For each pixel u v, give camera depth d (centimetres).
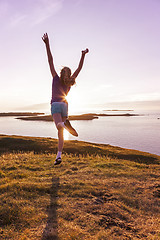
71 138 9438
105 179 546
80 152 2533
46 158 913
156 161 2159
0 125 18088
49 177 560
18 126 16888
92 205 355
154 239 261
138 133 11894
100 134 11312
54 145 2866
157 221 320
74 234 262
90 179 541
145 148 6731
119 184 498
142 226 301
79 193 411
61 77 346
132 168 763
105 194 418
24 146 2758
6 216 304
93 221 299
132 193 445
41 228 277
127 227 294
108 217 317
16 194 392
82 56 399
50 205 351
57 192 418
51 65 358
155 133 11888
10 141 3059
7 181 507
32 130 13475
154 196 433
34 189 430
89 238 255
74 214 319
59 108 349
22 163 776
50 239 251
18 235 259
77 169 701
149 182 532
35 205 348
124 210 353
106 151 2661
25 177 566
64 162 823
